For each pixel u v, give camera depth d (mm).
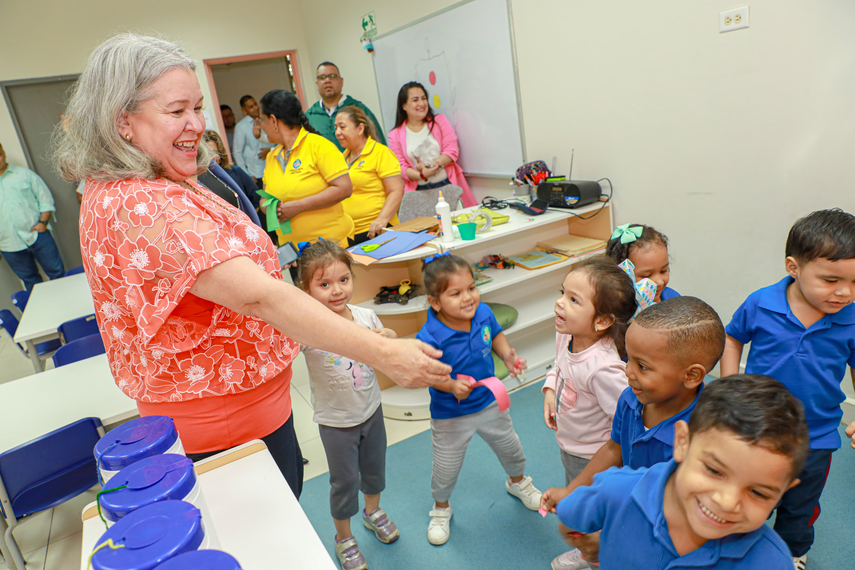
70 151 982
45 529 2281
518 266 3053
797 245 1376
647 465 1095
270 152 3127
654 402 1088
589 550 1033
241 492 1012
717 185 2590
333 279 1683
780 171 2332
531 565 1770
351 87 5641
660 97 2727
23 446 1683
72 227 5812
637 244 1811
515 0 3396
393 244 2693
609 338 1437
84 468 1862
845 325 1411
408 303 2766
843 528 1758
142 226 911
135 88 912
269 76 7027
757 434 630
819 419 1459
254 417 1140
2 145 5176
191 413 1081
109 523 761
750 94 2354
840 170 2135
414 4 4320
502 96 3738
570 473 1582
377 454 1850
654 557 795
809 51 2119
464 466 2318
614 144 3047
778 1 2168
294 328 933
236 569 592
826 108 2119
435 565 1823
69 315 3121
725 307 2730
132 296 948
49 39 5262
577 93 3180
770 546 715
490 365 1897
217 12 5816
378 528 1953
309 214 3004
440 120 4281
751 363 1578
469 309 1755
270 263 1122
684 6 2496
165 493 747
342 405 1705
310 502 2219
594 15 2930
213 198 1133
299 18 6215
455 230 2910
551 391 1628
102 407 1949
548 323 3342
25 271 5434
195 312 1010
